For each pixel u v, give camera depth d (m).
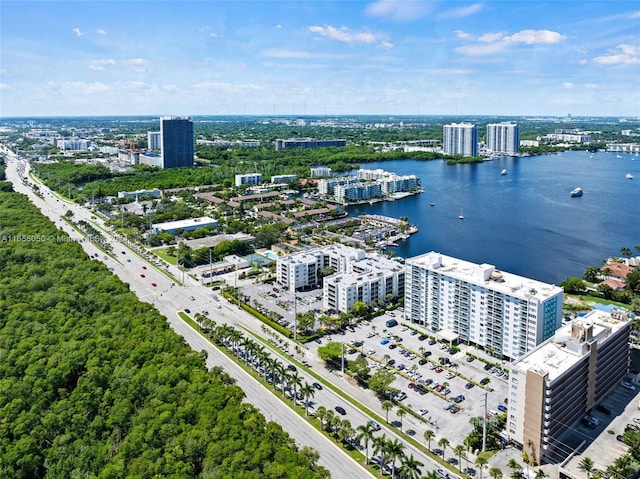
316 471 199.88
